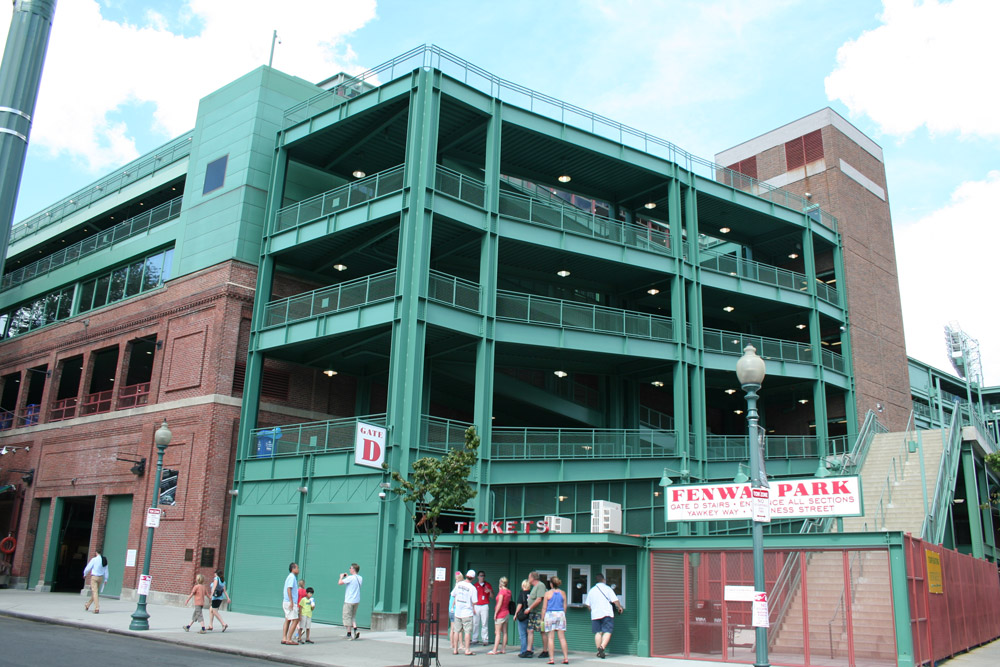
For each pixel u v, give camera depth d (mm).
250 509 27969
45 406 38594
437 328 27000
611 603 17078
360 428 23641
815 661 15531
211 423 28859
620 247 32469
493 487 27500
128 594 30031
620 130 33938
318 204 30438
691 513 17125
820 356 38562
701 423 32344
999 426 56688
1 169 5578
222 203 32125
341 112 30078
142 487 31094
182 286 32406
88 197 42281
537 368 34812
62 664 12648
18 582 36094
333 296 28594
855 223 45000
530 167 34594
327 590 24906
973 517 32438
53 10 6152
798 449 35156
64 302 40688
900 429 43875
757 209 38938
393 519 23906
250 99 32750
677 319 32906
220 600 20312
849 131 46969
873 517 27094
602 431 30344
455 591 17797
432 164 27578
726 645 16109
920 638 15719
